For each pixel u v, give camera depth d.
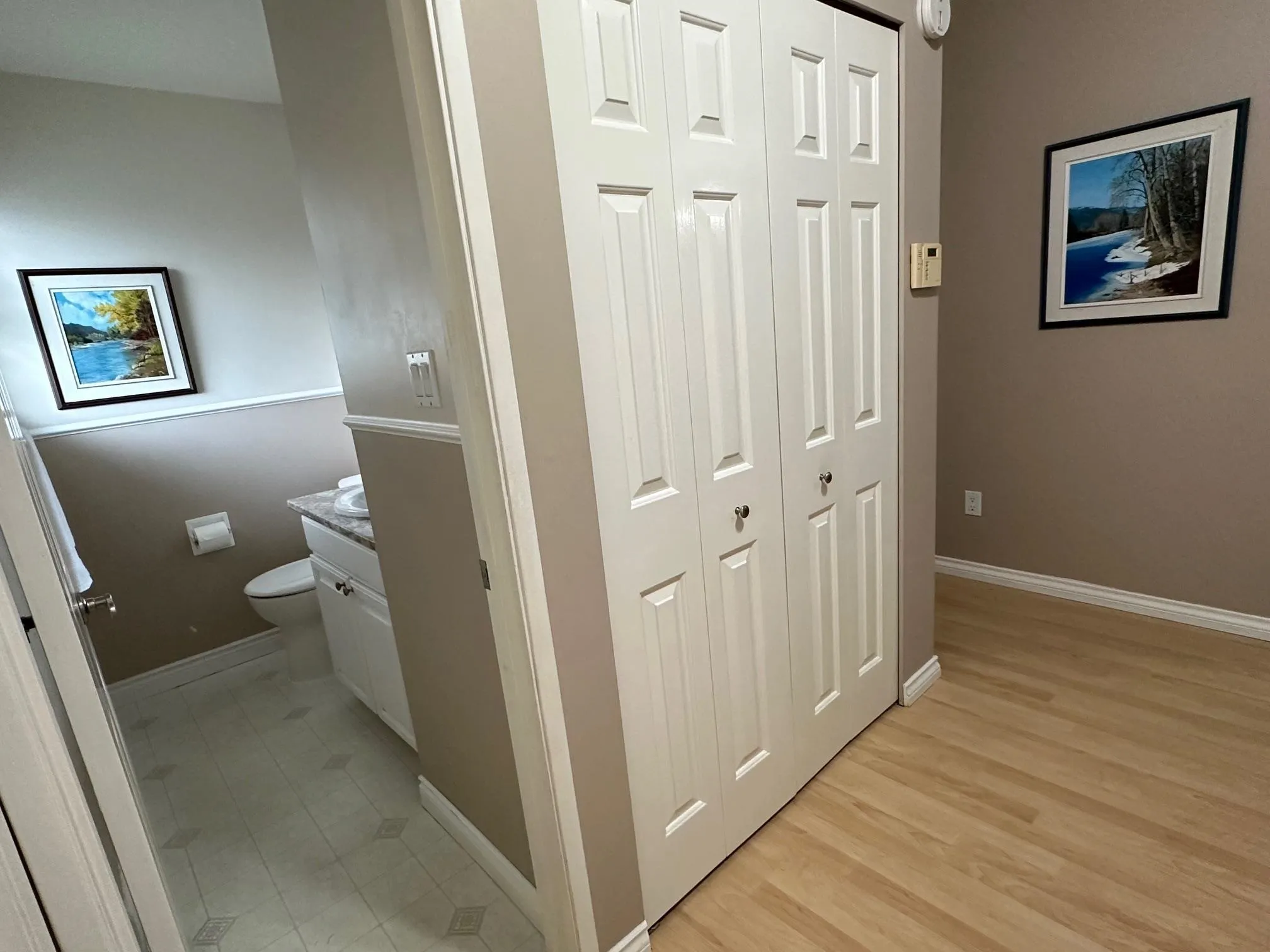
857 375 1.81
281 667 2.98
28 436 2.37
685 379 1.37
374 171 1.34
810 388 1.67
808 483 1.71
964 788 1.78
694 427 1.40
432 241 1.05
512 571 1.13
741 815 1.65
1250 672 2.14
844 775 1.88
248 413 2.99
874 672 2.05
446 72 0.94
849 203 1.69
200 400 2.89
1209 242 2.16
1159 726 1.94
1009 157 2.54
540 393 1.11
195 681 2.91
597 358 1.20
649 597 1.37
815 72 1.54
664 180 1.26
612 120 1.16
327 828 1.92
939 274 1.97
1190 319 2.25
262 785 2.15
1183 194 2.19
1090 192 2.38
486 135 0.99
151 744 2.45
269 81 2.71
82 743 0.88
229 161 2.87
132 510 2.75
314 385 3.18
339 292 1.61
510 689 1.22
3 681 0.75
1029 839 1.60
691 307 1.35
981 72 2.55
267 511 3.07
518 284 1.06
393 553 1.72
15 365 2.49
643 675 1.37
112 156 2.61
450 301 1.06
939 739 1.99
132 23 2.11
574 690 1.23
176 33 2.21
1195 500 2.36
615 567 1.29
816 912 1.48
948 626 2.63
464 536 1.40
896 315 1.90
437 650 1.64
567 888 1.29
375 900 1.65
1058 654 2.35
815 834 1.69
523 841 1.53
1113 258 2.37
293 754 2.31
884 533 2.00
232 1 2.05
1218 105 2.08
